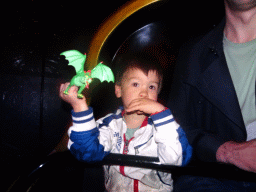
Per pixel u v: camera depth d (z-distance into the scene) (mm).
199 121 961
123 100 1000
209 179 786
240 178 576
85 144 684
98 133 749
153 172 876
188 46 980
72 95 688
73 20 1987
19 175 646
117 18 1461
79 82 614
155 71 967
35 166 657
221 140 688
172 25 1425
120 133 953
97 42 1510
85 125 708
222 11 1329
